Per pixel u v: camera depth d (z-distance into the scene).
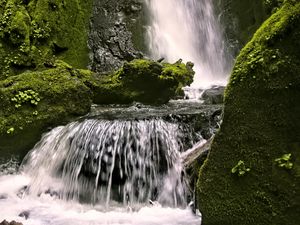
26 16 8.85
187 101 8.20
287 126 3.73
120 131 6.16
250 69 3.96
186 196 5.46
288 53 3.76
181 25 11.47
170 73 7.91
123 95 7.84
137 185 5.93
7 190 6.25
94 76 8.15
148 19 11.11
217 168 4.09
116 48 10.48
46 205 5.83
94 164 6.14
